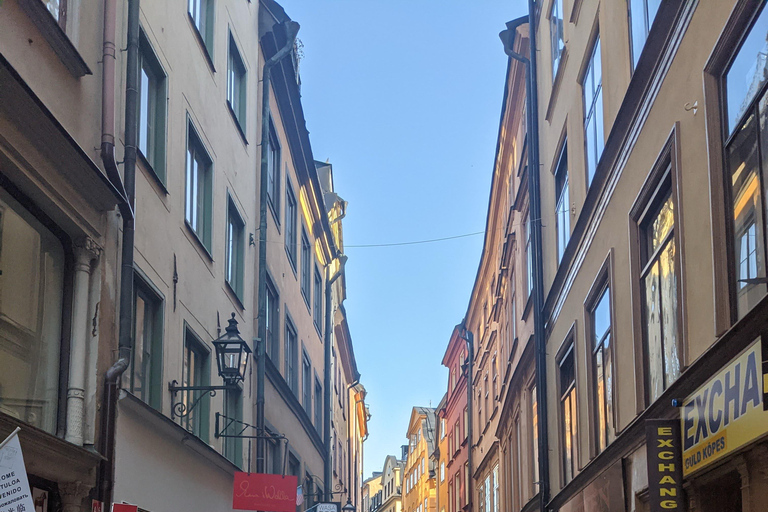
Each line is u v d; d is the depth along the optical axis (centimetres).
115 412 869
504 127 2347
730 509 726
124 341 903
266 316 1852
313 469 2586
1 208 715
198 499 1231
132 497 948
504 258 2450
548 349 1622
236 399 1530
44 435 696
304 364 2528
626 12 1028
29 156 700
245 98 1698
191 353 1258
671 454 767
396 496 8212
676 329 806
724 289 678
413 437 7162
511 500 2280
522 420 2067
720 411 654
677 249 783
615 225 1053
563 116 1462
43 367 789
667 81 825
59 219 795
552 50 1612
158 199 1093
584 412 1259
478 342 3466
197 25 1387
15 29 709
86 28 865
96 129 882
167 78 1156
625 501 994
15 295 740
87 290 846
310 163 2489
